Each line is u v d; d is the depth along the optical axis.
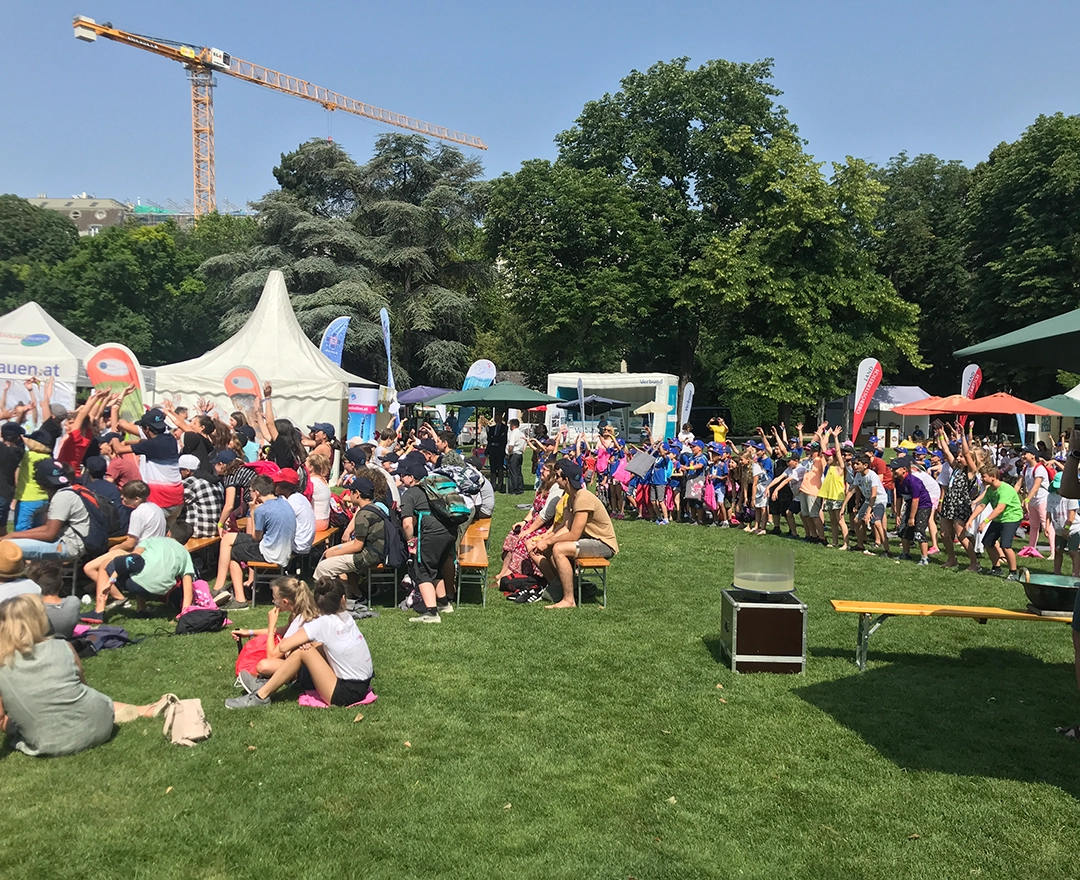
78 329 43.78
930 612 6.24
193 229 70.00
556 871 3.51
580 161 41.00
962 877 3.56
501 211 39.59
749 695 5.86
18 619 4.48
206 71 103.06
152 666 6.11
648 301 38.62
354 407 18.94
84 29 91.50
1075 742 5.06
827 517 16.73
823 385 34.00
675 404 27.48
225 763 4.46
